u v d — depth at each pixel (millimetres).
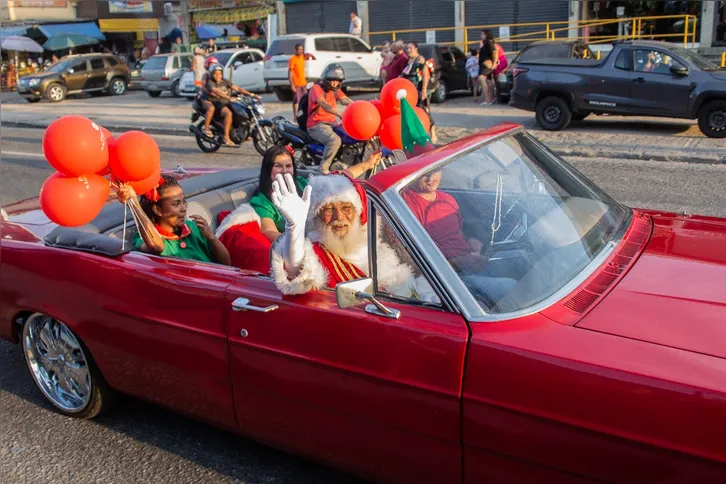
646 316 2428
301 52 16391
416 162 2896
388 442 2676
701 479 2053
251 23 33281
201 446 3615
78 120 3172
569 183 3326
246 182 4770
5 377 4492
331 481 3256
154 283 3264
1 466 3551
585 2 22953
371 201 2766
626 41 12555
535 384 2301
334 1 27359
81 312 3564
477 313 2520
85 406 3836
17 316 3926
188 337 3168
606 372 2197
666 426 2090
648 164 9922
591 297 2590
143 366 3408
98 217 4043
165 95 25703
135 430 3793
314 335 2764
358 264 3008
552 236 2912
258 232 3967
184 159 12227
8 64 33000
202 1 34156
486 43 16812
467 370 2426
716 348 2225
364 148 9609
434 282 2613
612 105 12352
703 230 3193
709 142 11055
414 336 2535
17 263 3775
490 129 3365
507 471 2420
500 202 2977
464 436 2471
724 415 2016
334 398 2760
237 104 12273
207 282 3119
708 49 21219
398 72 15070
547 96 12914
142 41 38156
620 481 2191
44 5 35875
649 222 3344
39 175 11367
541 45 16297
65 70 25609
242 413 3109
